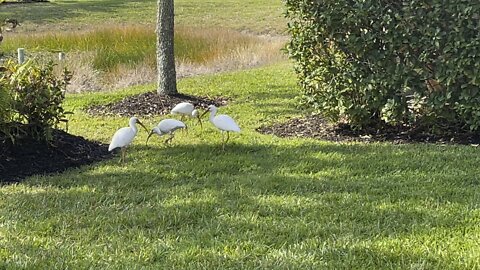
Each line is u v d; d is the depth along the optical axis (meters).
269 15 30.97
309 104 7.92
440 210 4.70
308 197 5.09
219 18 30.53
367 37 6.98
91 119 8.80
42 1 38.09
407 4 6.85
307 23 7.57
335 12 7.12
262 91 11.06
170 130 6.77
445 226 4.39
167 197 5.19
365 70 7.18
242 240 4.22
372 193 5.16
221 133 7.56
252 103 9.87
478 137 7.03
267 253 4.01
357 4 6.97
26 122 6.59
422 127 7.35
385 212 4.69
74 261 3.92
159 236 4.35
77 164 6.33
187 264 3.86
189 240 4.25
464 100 6.75
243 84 11.86
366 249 4.01
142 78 13.02
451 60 6.66
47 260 3.94
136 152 6.71
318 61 7.62
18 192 5.39
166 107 9.69
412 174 5.68
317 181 5.52
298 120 8.38
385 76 7.04
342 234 4.29
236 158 6.39
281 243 4.17
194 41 16.86
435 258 3.86
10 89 6.28
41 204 5.05
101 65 14.11
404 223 4.47
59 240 4.29
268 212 4.77
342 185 5.38
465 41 6.57
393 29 6.85
